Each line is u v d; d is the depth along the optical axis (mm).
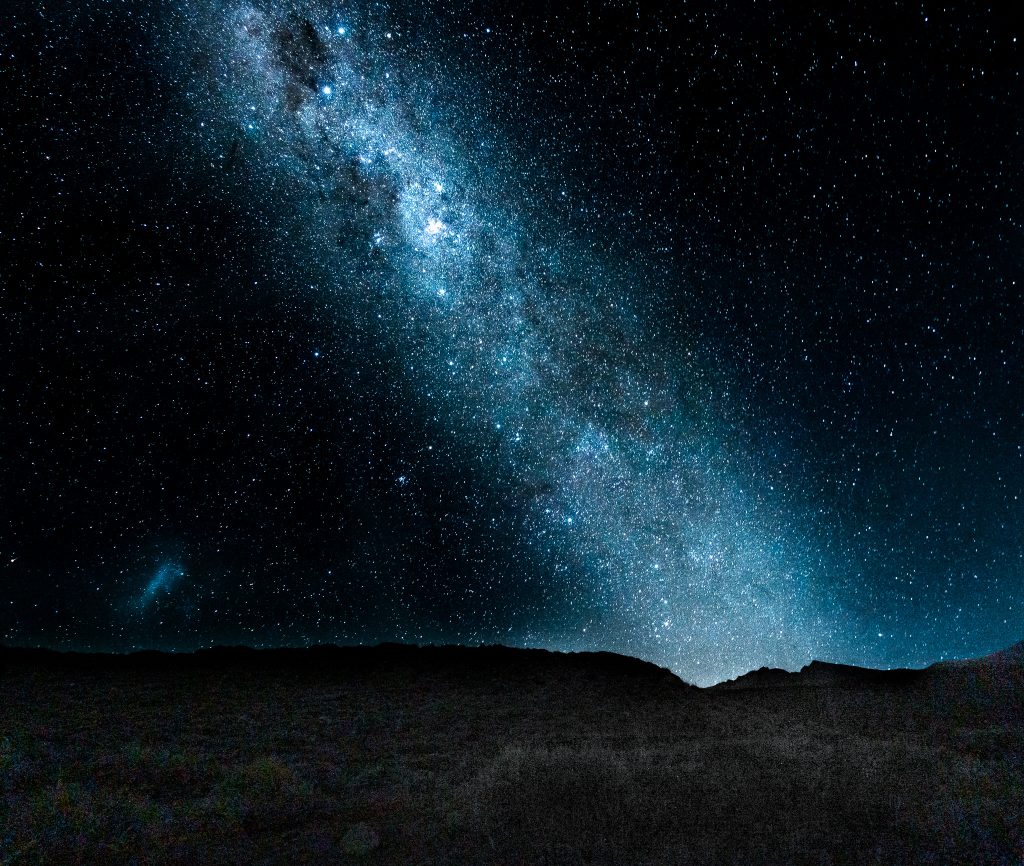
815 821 5852
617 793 6414
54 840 5129
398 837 5605
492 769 7398
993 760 9383
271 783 6867
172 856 5016
